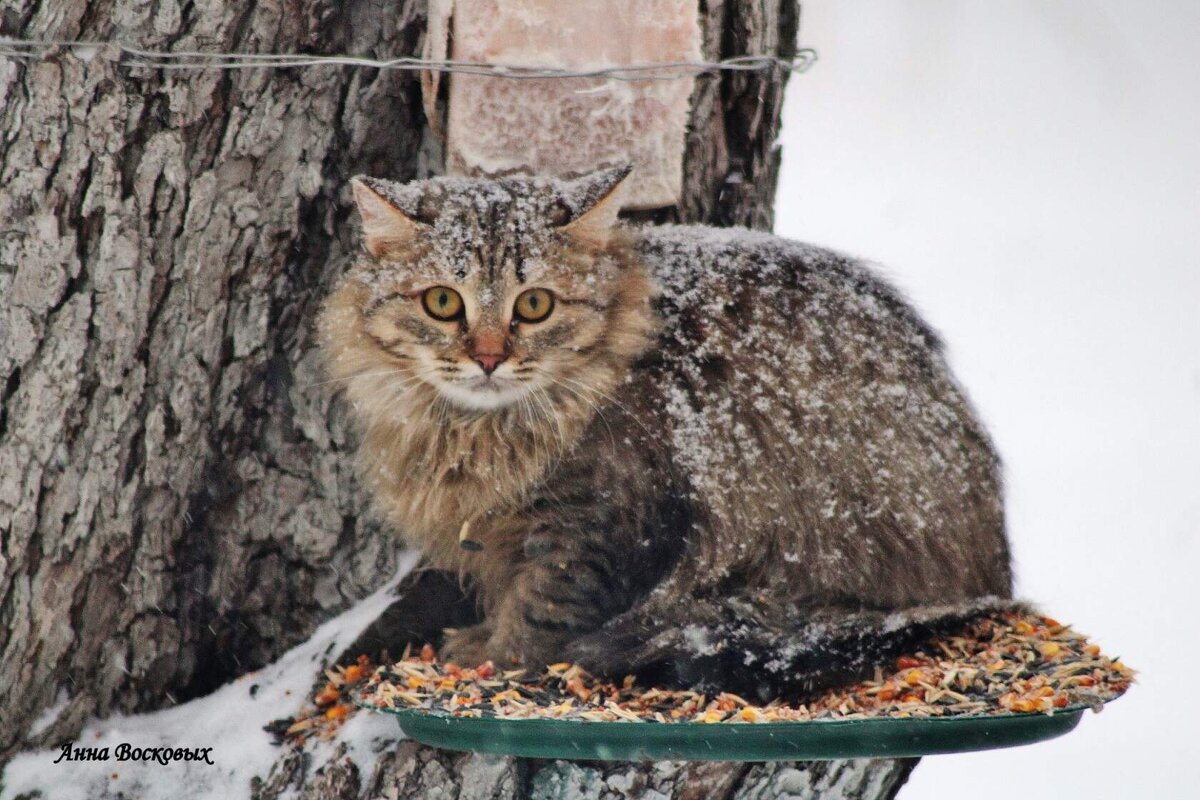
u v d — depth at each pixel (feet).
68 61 21.70
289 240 22.97
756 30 24.85
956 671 19.71
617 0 21.91
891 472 21.75
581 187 21.06
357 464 23.35
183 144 22.24
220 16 22.13
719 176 25.04
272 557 23.93
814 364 21.93
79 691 23.18
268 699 22.98
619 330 21.54
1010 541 24.30
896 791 24.07
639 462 21.31
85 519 22.62
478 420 21.75
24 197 21.79
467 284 20.61
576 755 18.26
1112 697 18.92
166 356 22.65
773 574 21.52
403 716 19.69
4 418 22.15
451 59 21.77
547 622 21.31
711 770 21.85
